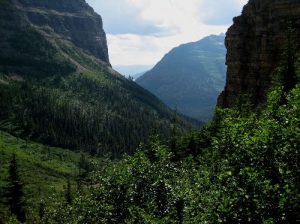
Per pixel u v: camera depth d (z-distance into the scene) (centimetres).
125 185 2723
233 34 8300
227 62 8450
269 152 1984
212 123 7169
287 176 1877
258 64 7700
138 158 2806
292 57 5478
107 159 3134
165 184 2602
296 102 2219
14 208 9481
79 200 3070
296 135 1973
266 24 7681
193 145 7331
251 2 8269
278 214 1748
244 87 8025
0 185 13638
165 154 2856
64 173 19362
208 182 2323
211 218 1866
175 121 9531
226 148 2300
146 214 2375
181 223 2392
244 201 1789
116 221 2714
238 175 1914
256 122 2425
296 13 7125
